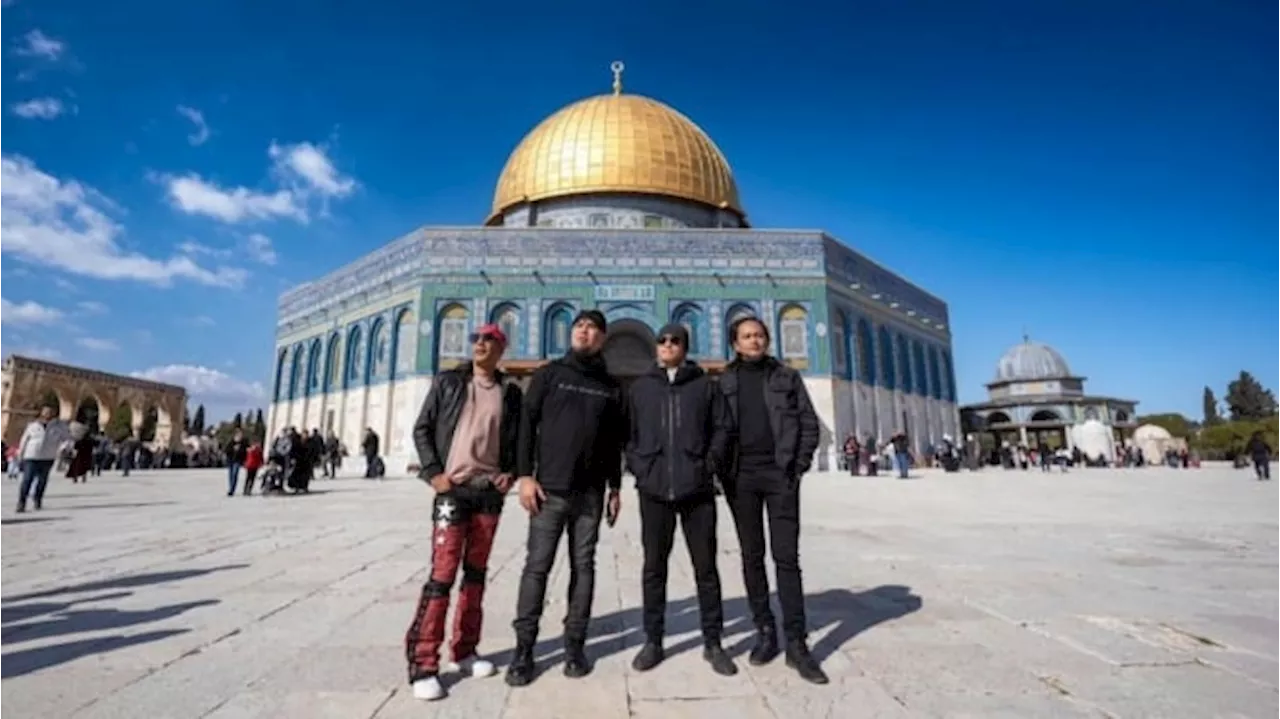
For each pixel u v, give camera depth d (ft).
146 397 169.37
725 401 13.01
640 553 24.26
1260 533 28.78
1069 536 28.07
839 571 20.25
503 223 116.16
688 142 110.42
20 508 38.06
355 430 102.53
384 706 9.84
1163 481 73.20
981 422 156.87
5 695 10.05
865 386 104.94
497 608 16.03
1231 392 266.77
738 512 12.78
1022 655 11.99
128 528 30.96
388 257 103.60
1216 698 9.90
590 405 12.45
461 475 11.78
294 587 17.85
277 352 126.11
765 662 11.80
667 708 9.79
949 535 28.48
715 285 97.45
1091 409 151.33
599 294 95.91
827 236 101.71
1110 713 9.37
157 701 9.87
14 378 140.67
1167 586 17.89
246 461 53.31
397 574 19.65
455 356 93.50
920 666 11.46
